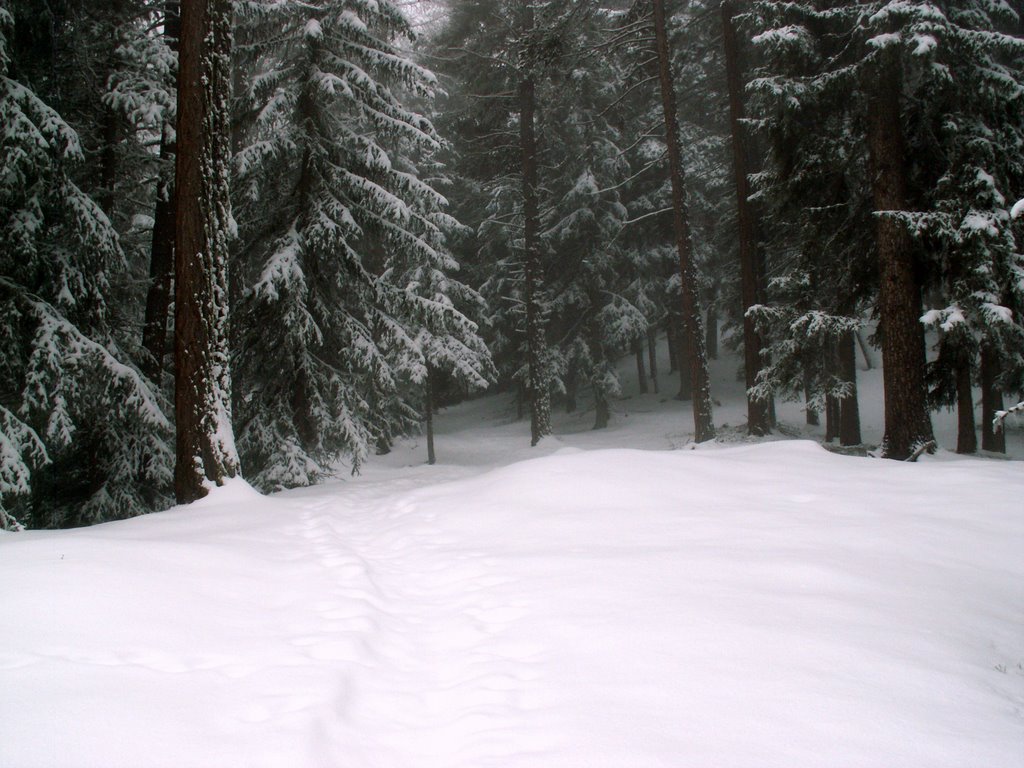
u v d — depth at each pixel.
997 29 13.41
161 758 2.40
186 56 8.52
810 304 15.01
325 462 13.55
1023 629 4.16
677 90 23.17
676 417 28.36
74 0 10.34
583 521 6.63
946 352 12.01
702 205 26.22
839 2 13.39
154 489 11.91
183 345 8.56
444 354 18.27
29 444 8.67
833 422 21.83
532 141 22.50
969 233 10.72
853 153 13.23
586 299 27.39
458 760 2.61
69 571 4.49
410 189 13.09
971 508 6.59
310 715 2.81
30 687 2.89
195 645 3.62
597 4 17.42
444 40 21.89
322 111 12.78
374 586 5.00
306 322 12.09
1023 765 2.51
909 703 2.99
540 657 3.61
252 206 12.86
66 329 9.10
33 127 8.38
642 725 2.77
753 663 3.38
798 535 5.87
